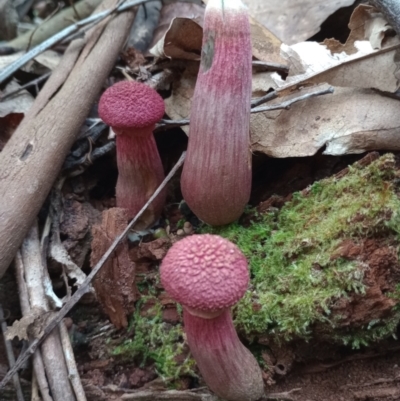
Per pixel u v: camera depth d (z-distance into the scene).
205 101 0.12
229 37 0.11
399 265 0.11
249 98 0.12
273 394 0.12
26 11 0.23
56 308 0.13
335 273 0.12
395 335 0.12
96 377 0.13
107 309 0.13
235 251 0.10
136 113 0.13
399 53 0.13
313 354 0.13
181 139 0.17
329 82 0.14
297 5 0.17
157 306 0.13
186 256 0.09
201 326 0.10
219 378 0.11
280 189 0.15
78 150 0.16
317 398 0.12
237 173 0.12
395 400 0.12
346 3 0.17
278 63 0.15
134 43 0.19
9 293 0.14
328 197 0.13
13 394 0.12
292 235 0.13
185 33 0.14
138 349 0.13
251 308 0.12
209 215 0.13
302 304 0.12
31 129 0.14
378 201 0.12
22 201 0.13
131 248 0.15
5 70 0.17
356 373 0.13
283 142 0.14
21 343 0.13
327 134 0.14
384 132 0.13
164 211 0.16
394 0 0.13
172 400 0.12
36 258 0.14
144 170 0.14
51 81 0.16
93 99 0.16
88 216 0.15
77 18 0.21
